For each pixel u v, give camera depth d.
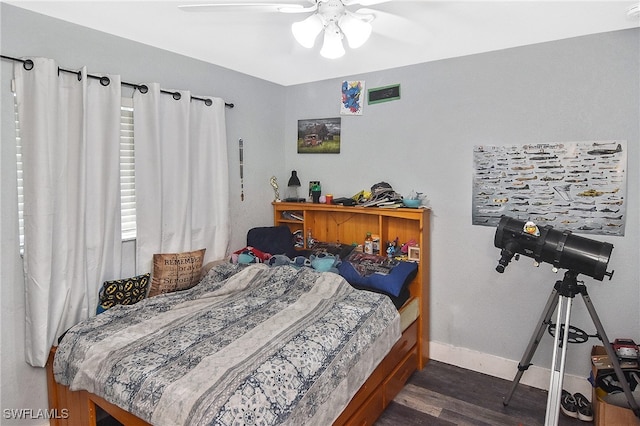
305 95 3.54
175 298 2.33
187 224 2.67
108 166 2.22
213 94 2.93
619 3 1.89
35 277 1.93
